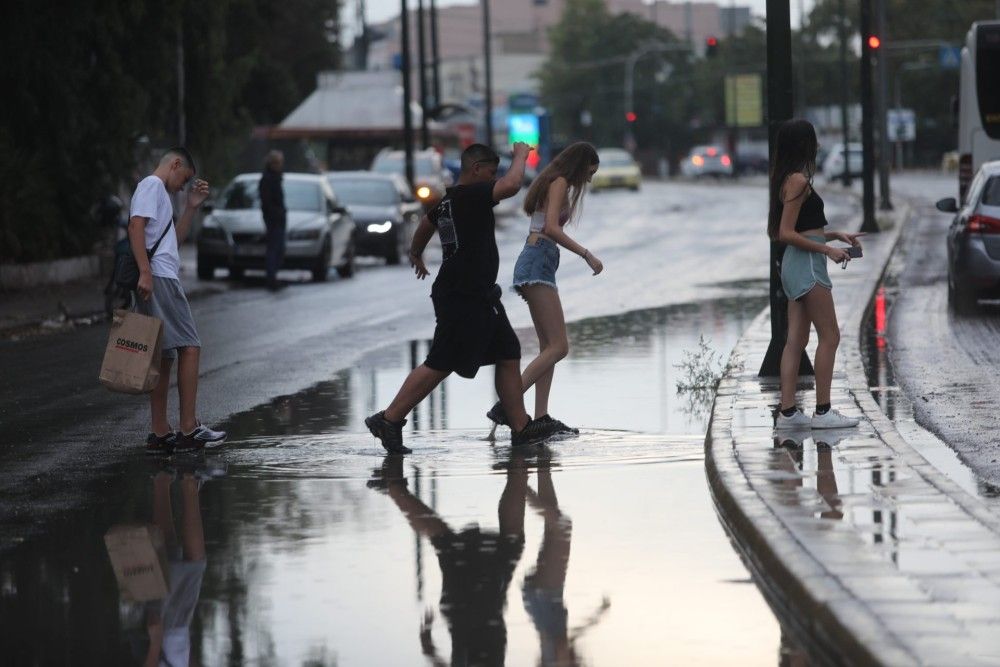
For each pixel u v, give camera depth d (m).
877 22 120.12
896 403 31.14
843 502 20.00
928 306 52.62
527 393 34.00
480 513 21.67
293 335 48.09
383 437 26.78
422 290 67.25
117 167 71.38
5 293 63.50
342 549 19.67
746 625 15.98
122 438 29.12
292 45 158.25
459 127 191.38
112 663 15.11
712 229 117.19
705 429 28.84
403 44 117.00
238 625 16.30
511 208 168.88
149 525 21.38
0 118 68.12
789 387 26.52
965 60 76.69
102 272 71.88
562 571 18.33
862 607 14.94
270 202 69.06
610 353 41.25
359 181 91.94
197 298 63.81
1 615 16.88
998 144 76.00
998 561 16.73
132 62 73.88
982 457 25.14
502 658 15.05
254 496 23.27
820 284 26.22
